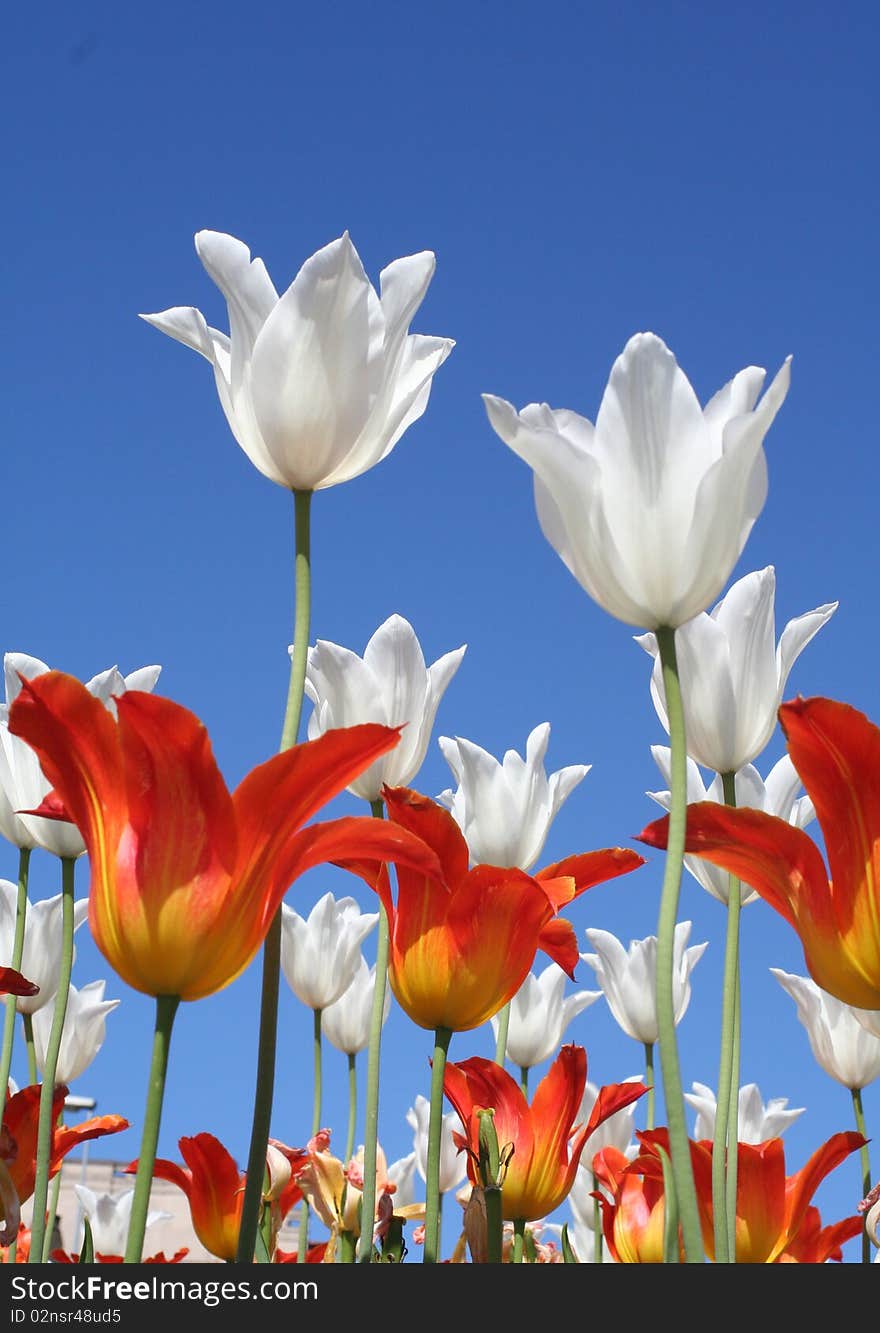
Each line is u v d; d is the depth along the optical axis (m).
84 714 1.06
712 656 1.27
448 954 1.21
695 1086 1.60
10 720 1.06
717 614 1.27
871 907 1.10
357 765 1.07
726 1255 1.18
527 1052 1.59
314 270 1.15
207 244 1.16
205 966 1.06
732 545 1.11
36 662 1.43
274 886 1.08
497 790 1.45
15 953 1.41
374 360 1.15
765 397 1.09
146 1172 1.06
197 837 1.06
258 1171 1.08
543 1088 1.28
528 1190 1.27
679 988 1.62
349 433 1.15
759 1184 1.30
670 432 1.11
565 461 1.10
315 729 1.40
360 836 1.09
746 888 1.35
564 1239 1.30
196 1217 1.36
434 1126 1.21
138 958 1.06
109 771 1.07
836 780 1.10
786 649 1.29
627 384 1.11
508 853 1.45
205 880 1.06
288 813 1.07
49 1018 1.54
